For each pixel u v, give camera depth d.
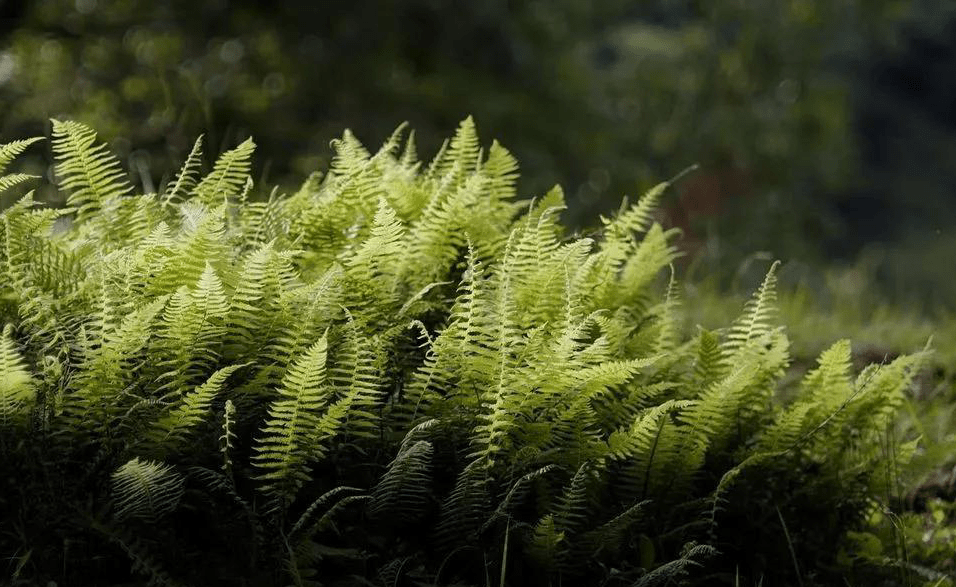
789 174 14.34
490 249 3.24
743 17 14.38
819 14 14.47
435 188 3.43
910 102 29.41
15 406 2.50
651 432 2.83
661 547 2.88
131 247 3.00
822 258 14.18
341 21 11.38
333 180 3.45
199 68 10.51
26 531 2.49
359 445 2.77
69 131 3.09
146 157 9.00
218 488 2.58
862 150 28.19
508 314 2.76
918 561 3.48
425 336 3.04
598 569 2.84
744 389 3.14
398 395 2.97
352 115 11.20
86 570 2.49
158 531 2.53
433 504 2.79
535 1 12.65
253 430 2.73
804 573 3.15
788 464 3.17
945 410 4.48
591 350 2.81
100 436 2.60
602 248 3.32
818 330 5.68
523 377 2.74
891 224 27.33
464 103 11.56
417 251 3.18
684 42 14.43
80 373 2.54
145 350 2.70
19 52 10.20
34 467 2.49
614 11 13.94
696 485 3.09
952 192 28.61
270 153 10.47
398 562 2.62
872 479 3.30
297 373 2.49
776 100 14.48
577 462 2.80
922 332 5.70
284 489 2.57
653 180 12.95
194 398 2.48
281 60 10.99
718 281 6.39
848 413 3.26
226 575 2.53
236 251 3.05
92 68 10.41
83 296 2.79
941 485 4.03
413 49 11.91
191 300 2.58
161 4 10.84
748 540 3.12
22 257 2.85
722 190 13.90
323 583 2.62
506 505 2.62
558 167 12.23
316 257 3.16
